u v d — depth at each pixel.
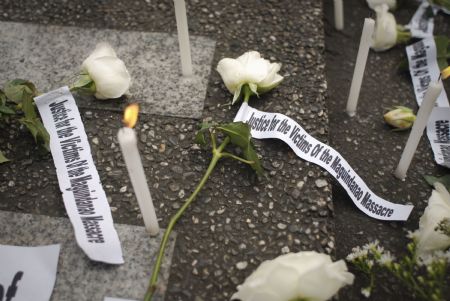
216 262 1.05
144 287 1.01
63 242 1.07
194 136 1.25
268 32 1.50
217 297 1.01
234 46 1.46
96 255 1.02
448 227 1.01
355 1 1.82
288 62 1.42
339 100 1.49
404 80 1.54
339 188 1.25
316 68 1.41
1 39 1.44
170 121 1.27
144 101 1.31
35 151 1.21
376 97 1.50
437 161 1.30
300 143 1.21
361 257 1.04
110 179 1.17
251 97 1.32
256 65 1.23
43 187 1.16
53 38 1.45
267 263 0.91
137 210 1.12
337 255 1.15
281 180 1.17
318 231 1.10
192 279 1.03
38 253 1.05
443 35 1.66
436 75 1.48
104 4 1.56
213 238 1.09
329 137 1.36
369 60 1.61
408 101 1.49
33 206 1.13
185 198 1.15
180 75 1.37
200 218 1.11
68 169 1.14
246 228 1.10
